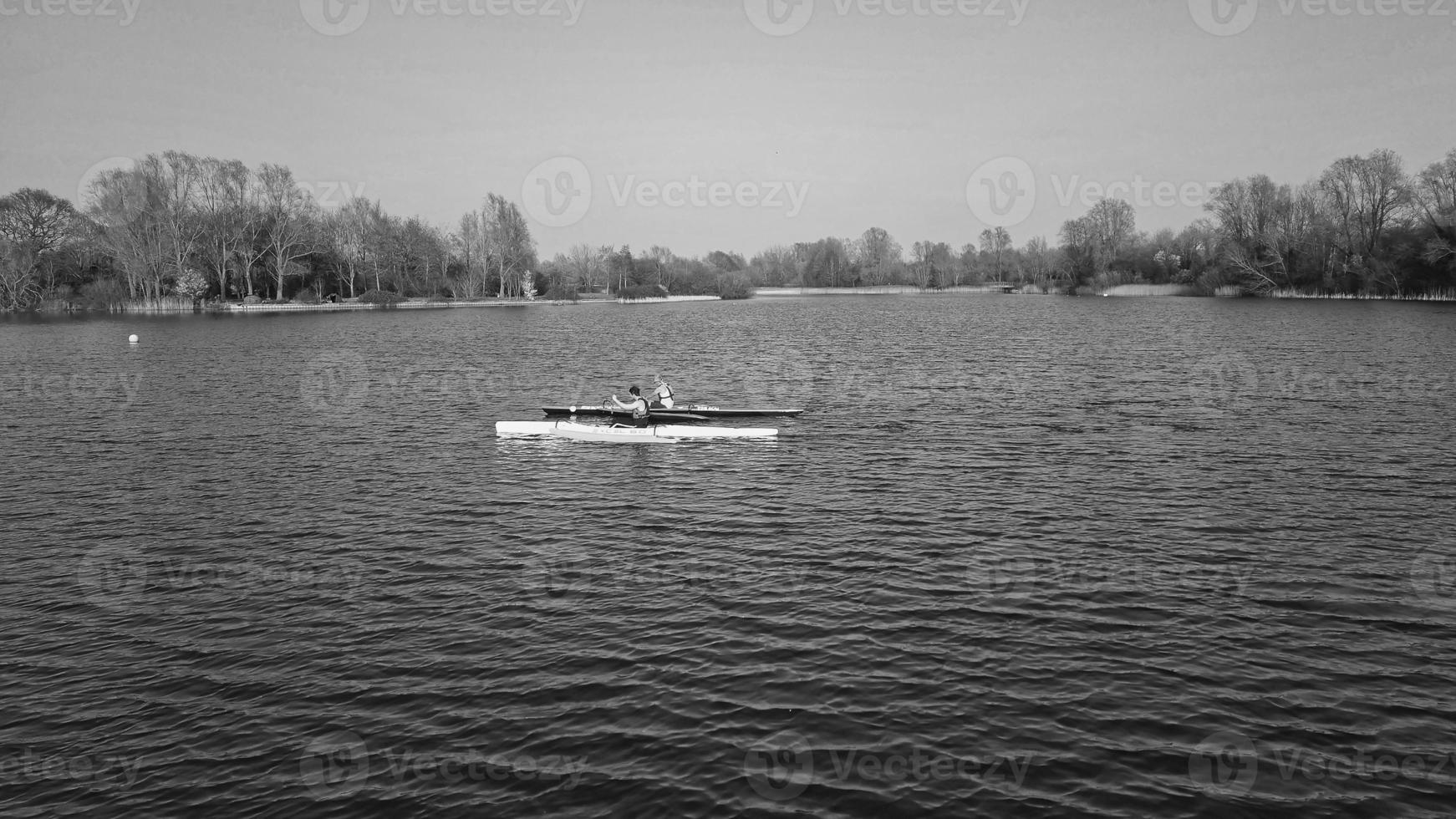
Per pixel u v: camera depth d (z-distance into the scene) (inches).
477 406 1305.4
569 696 444.1
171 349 2236.7
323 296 4589.1
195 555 645.9
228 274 4318.4
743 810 359.3
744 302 6043.3
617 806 362.6
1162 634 504.7
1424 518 700.0
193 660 486.0
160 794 375.2
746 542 665.0
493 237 5280.5
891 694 444.5
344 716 430.0
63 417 1208.2
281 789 377.1
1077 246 5649.6
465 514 740.7
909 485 820.6
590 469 892.6
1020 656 481.4
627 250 6441.9
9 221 3969.0
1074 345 2134.6
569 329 3038.9
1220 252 4475.9
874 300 6102.4
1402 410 1144.2
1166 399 1283.2
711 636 507.5
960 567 607.5
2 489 827.4
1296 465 867.4
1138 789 370.6
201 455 964.6
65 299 3836.1
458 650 493.0
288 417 1206.9
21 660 487.5
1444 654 479.5
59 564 629.3
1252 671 463.2
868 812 357.7
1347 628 511.2
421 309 4694.9
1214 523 695.1
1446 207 3462.1
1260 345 2005.4
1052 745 400.8
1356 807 358.0
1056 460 910.4
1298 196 4151.1
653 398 1295.5
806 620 526.9
